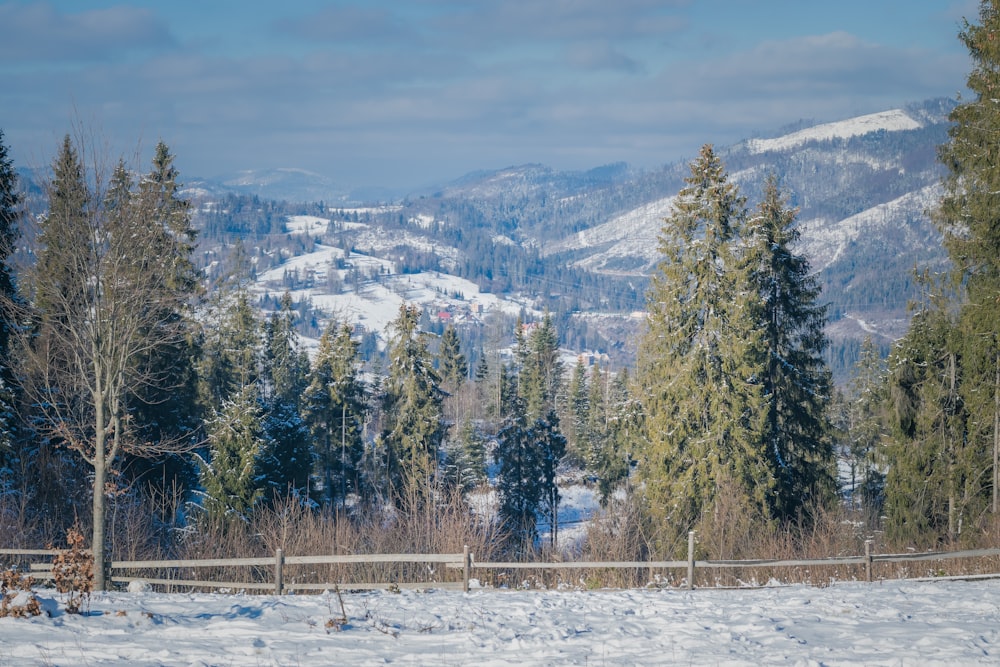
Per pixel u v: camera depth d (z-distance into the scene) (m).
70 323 25.70
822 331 52.44
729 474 49.22
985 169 37.12
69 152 25.16
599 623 20.20
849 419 102.75
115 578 27.02
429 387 80.06
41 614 18.88
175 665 15.41
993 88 36.56
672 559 48.66
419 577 33.56
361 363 91.69
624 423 58.62
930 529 47.06
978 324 39.09
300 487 70.75
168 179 53.84
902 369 48.06
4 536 36.84
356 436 89.44
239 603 22.36
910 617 20.33
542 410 120.69
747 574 32.66
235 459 52.94
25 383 39.16
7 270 40.22
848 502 64.94
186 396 64.62
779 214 52.44
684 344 52.94
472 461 91.06
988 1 37.19
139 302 26.17
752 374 49.72
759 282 51.88
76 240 24.95
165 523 48.28
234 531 43.19
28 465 44.91
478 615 21.00
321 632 18.64
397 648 17.38
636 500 53.91
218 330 82.00
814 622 19.97
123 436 29.53
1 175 37.12
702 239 52.53
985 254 37.97
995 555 29.98
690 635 18.64
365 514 54.69
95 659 15.66
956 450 45.09
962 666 15.55
